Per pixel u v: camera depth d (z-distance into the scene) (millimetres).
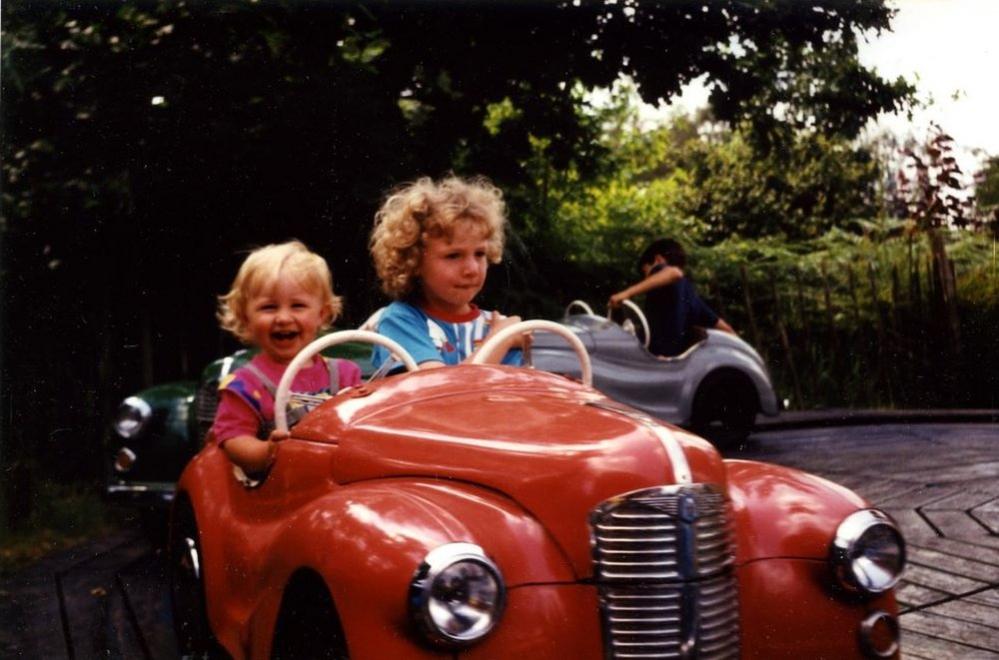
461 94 7348
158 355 7594
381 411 2553
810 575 2395
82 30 6074
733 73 7637
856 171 13164
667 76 7484
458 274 2969
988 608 3793
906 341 10688
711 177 14102
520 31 7219
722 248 11930
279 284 3062
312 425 2658
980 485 5785
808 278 11469
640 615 2139
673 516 2152
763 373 7660
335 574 2092
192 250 7148
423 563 1974
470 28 7121
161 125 6215
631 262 11172
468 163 8266
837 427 8859
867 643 2387
